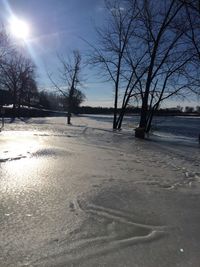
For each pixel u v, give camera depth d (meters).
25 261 4.12
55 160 10.18
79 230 5.06
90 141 16.39
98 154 11.98
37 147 12.66
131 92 30.45
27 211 5.70
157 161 11.58
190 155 13.83
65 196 6.59
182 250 4.66
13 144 13.36
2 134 17.67
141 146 15.99
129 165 10.27
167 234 5.14
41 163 9.60
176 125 52.53
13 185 7.18
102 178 8.22
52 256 4.28
